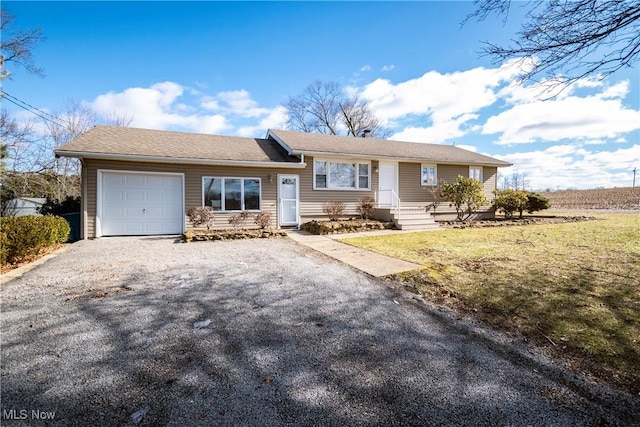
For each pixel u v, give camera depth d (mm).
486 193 16359
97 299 4066
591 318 3393
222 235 9375
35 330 3156
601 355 2703
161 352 2754
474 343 2963
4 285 4652
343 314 3654
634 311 3527
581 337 3010
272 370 2492
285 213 12180
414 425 1903
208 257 6770
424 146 17047
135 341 2949
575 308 3662
